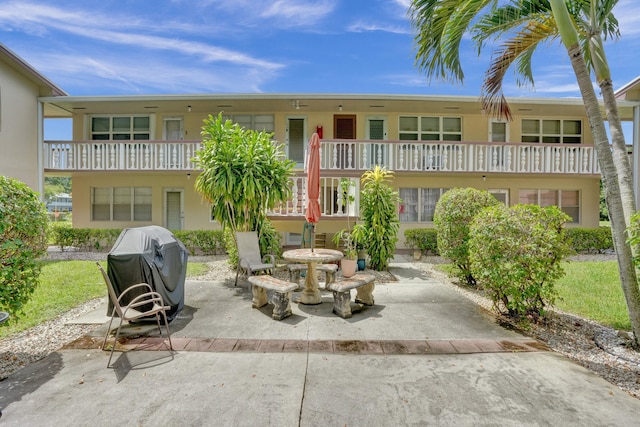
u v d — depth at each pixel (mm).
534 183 12438
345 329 4328
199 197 12453
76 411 2637
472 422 2527
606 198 4008
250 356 3572
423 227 12305
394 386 3004
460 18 4883
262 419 2555
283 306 4707
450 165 11219
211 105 11656
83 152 11312
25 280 3561
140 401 2768
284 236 12320
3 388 2953
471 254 4926
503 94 6152
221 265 8883
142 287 4305
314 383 3045
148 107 11852
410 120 12547
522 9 4941
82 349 3736
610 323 4547
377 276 7477
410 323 4543
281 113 12461
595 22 4359
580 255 10922
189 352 3666
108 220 12672
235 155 6852
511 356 3594
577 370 3299
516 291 4340
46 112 12578
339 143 11078
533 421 2535
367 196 8078
